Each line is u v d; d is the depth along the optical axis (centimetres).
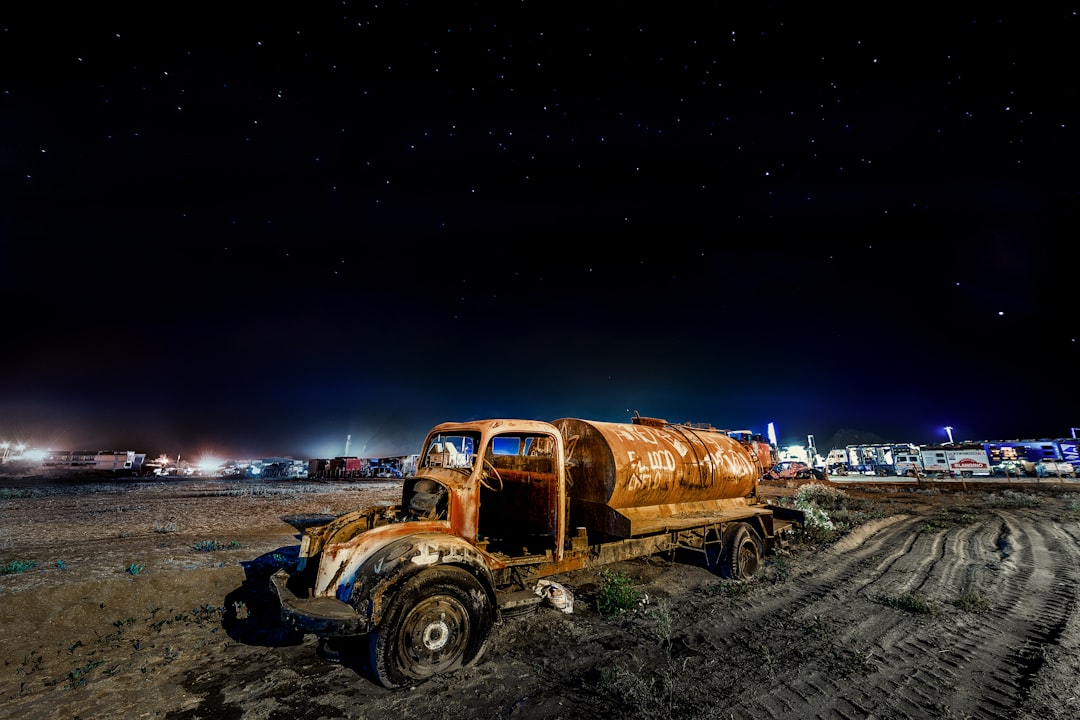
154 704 366
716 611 577
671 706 352
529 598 477
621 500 618
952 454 3919
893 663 429
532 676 408
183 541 816
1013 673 405
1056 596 618
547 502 561
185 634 495
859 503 1783
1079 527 1163
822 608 587
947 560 849
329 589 418
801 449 5038
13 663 424
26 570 599
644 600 593
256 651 459
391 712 354
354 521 527
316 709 359
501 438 674
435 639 407
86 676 406
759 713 346
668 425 826
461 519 483
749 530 786
